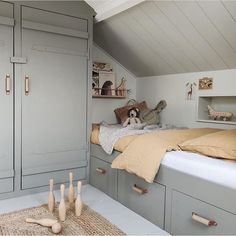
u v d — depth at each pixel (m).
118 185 2.28
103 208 2.13
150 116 3.16
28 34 2.32
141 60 3.18
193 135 2.15
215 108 2.86
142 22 2.53
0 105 2.22
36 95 2.40
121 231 1.73
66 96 2.58
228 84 2.57
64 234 1.65
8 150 2.28
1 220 1.82
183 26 2.32
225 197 1.42
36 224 1.77
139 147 1.96
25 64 2.32
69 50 2.57
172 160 1.74
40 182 2.47
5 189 2.28
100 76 3.27
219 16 2.04
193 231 1.60
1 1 2.18
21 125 2.33
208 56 2.54
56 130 2.54
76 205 1.92
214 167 1.49
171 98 3.15
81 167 2.72
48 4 2.42
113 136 2.37
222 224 1.44
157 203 1.86
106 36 3.06
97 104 3.34
